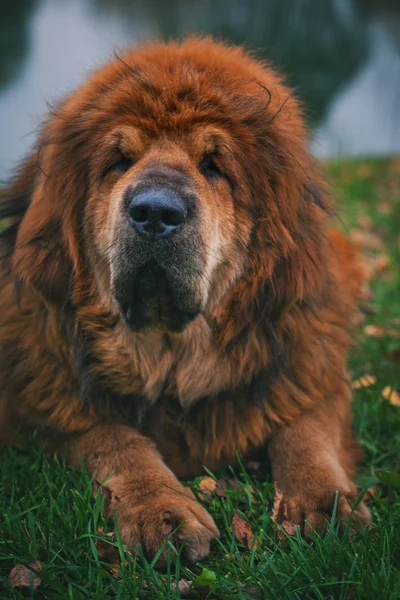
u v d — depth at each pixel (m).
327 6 18.36
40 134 3.11
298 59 13.65
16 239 3.04
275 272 2.91
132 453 2.85
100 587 2.26
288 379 3.00
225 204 2.85
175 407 3.02
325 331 3.11
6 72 11.88
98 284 2.90
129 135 2.78
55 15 17.19
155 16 16.88
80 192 2.90
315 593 2.25
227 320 2.93
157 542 2.46
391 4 19.31
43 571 2.32
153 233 2.58
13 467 3.01
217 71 2.95
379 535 2.47
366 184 7.76
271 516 2.70
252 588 2.31
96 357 2.96
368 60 13.91
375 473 3.12
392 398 3.66
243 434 3.01
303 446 2.92
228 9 17.30
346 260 4.08
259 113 2.88
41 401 3.01
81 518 2.58
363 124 10.46
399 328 4.59
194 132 2.78
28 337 3.02
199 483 2.91
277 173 2.88
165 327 2.85
